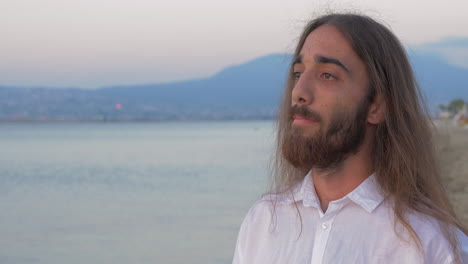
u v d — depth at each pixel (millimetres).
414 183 1642
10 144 94562
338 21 1668
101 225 18953
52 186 33438
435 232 1559
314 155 1613
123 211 22391
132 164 48625
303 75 1644
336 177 1670
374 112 1667
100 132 181750
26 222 20312
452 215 1728
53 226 19188
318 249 1617
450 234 1577
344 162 1653
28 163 51969
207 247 14125
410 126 1690
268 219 1768
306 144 1616
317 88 1619
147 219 19844
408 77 1739
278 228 1731
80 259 13625
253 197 24938
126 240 15844
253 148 71438
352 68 1621
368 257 1565
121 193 29000
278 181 1865
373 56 1644
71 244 15648
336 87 1606
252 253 1786
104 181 35344
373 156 1678
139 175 38469
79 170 43625
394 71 1680
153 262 12758
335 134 1600
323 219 1636
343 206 1625
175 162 49531
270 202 1787
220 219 19047
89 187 32344
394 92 1668
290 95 1890
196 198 25562
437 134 1889
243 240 1814
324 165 1631
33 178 38250
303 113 1622
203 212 20969
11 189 32188
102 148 78688
